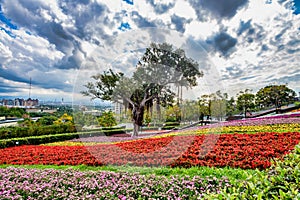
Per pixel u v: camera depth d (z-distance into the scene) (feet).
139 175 12.14
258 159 14.52
